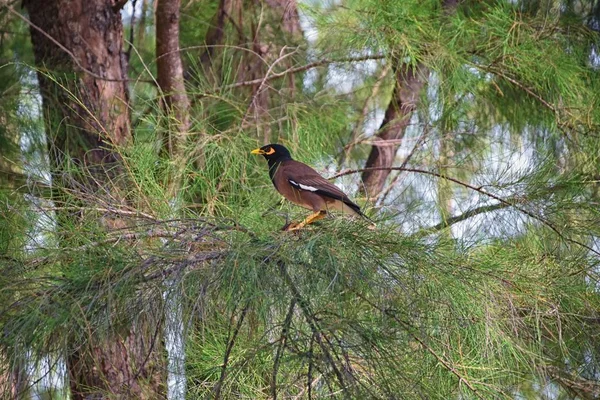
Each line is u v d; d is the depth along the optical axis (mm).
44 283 7039
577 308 8516
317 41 12188
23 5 11461
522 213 8961
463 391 7855
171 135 9367
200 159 9531
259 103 12195
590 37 12055
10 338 6645
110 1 11195
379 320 6926
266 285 6629
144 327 6918
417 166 12008
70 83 10820
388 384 6859
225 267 6688
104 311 6801
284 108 11758
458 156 12086
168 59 11711
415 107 12609
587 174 9648
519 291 7863
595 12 12305
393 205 8500
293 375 7590
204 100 11555
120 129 10852
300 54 12531
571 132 11633
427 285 7148
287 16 12641
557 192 8875
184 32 14125
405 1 10867
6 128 11203
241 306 6875
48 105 10875
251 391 7637
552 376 9469
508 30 11203
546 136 11922
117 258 7059
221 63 12930
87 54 10992
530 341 8273
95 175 8781
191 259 6918
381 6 10883
